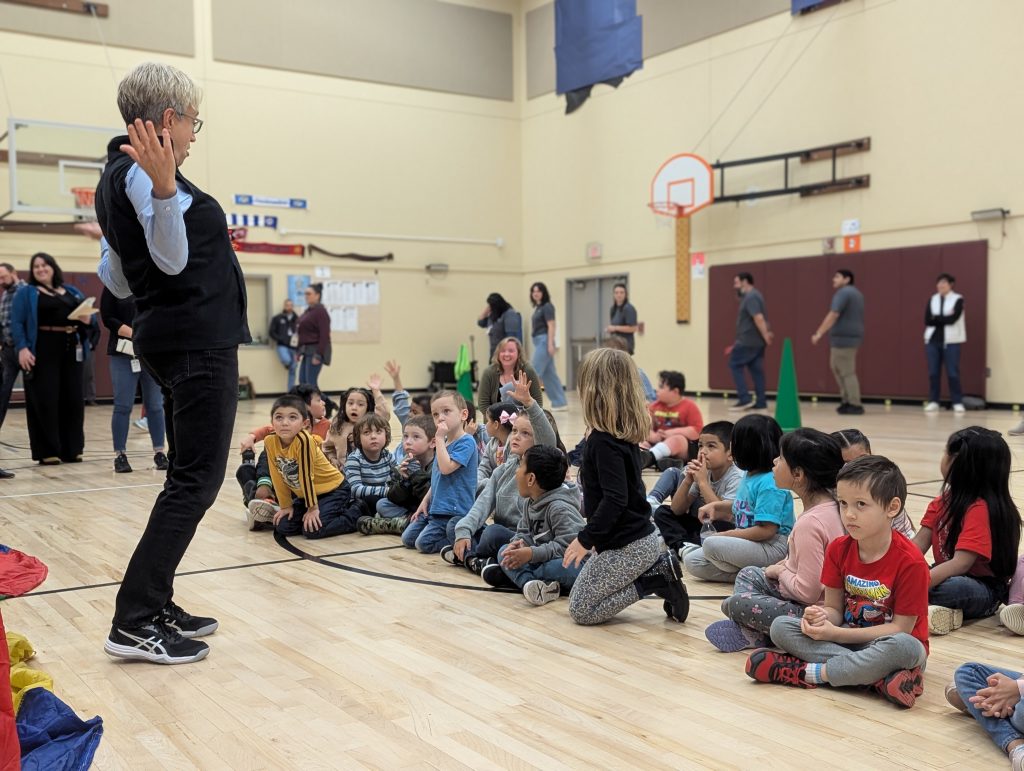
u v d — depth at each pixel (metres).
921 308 9.86
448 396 3.63
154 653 2.27
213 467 2.32
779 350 11.27
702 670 2.25
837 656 2.09
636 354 13.12
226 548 3.69
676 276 12.36
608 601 2.61
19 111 10.91
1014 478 5.01
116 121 11.49
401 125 13.70
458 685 2.14
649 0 12.44
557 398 9.80
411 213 13.85
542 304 9.64
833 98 10.48
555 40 13.89
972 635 2.54
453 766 1.70
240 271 2.37
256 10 12.49
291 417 3.83
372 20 13.37
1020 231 9.05
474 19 14.23
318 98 13.02
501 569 3.05
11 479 5.48
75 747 1.70
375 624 2.64
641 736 1.84
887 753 1.76
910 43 9.77
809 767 1.70
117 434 5.75
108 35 11.43
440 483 3.63
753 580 2.51
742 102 11.41
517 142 14.74
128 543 3.73
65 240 11.20
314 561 3.46
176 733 1.86
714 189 11.77
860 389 10.49
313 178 13.05
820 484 2.43
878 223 10.17
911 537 2.98
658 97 12.45
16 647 2.19
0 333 6.07
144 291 2.24
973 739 1.83
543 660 2.33
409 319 13.94
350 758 1.74
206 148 12.25
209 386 2.27
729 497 3.40
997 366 9.34
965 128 9.38
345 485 4.07
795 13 10.76
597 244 13.53
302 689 2.11
